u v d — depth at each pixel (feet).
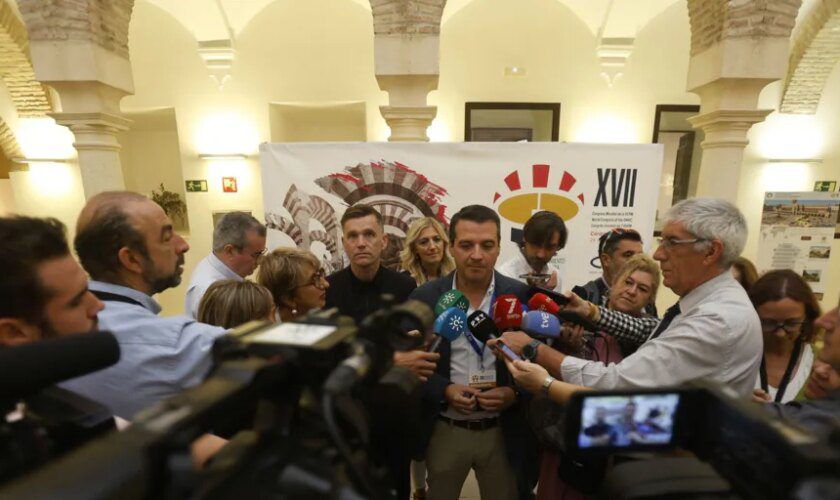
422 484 5.60
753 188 13.12
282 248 4.72
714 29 7.22
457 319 3.67
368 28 12.25
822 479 0.98
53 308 1.79
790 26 6.78
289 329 1.48
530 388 3.22
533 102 12.51
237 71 12.44
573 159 7.37
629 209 7.54
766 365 4.47
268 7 12.11
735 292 3.03
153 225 2.71
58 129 12.84
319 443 1.20
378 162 7.37
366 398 1.51
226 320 3.53
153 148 15.34
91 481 0.75
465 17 12.15
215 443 1.99
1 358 1.09
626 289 4.23
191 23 11.86
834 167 12.75
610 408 1.63
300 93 12.60
